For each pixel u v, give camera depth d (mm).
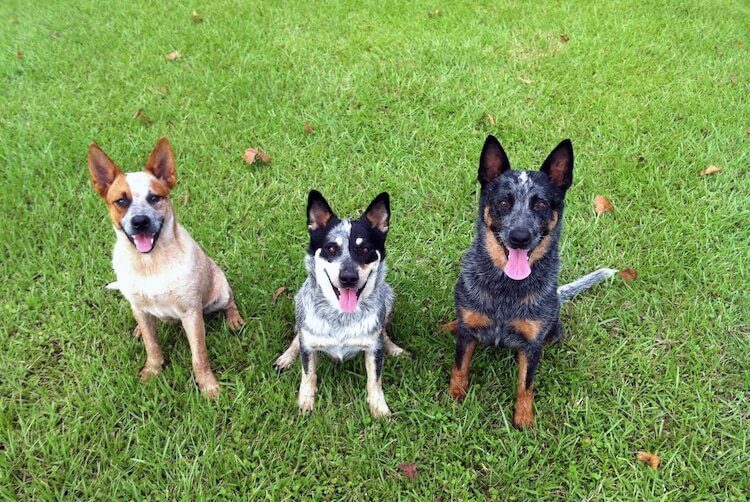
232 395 1543
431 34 2947
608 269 1766
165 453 1403
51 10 3322
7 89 2605
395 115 2422
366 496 1372
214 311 1751
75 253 1866
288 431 1471
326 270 1404
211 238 1911
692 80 2639
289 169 2191
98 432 1458
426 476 1401
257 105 2430
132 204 1390
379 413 1511
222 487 1364
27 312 1709
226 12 3189
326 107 2434
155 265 1428
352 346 1480
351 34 2963
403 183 2117
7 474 1360
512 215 1400
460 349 1537
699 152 2236
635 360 1636
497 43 2895
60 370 1593
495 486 1399
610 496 1378
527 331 1459
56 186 2076
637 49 2871
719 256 1878
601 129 2340
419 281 1818
